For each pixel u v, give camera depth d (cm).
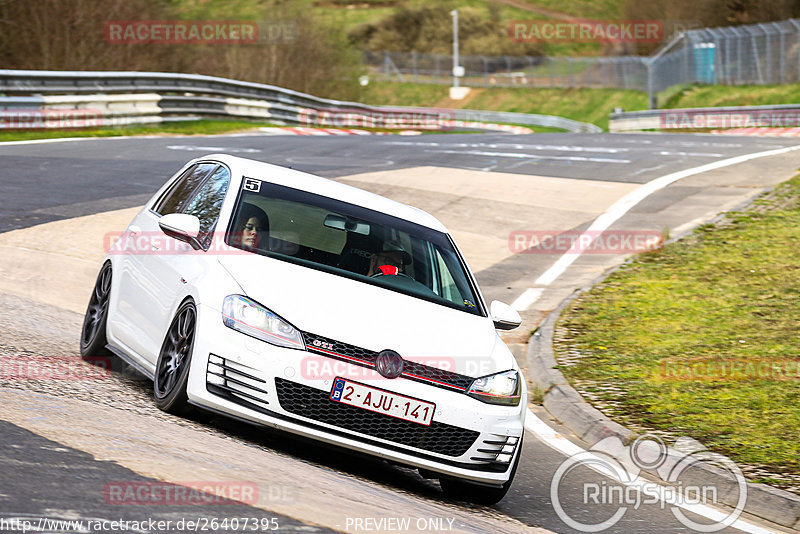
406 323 2062
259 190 2408
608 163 7950
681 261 4859
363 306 2067
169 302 2183
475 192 6488
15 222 4606
